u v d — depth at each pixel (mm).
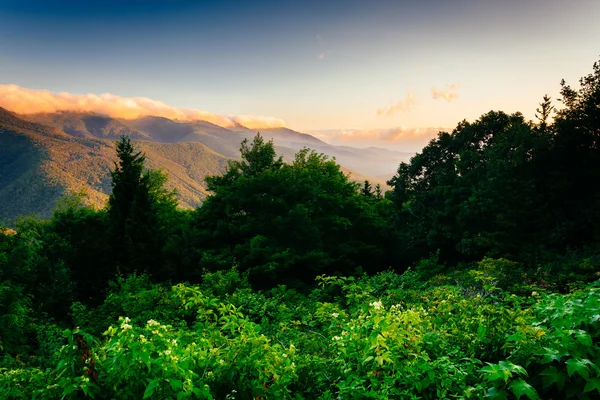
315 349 4500
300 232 22141
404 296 7570
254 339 3271
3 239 21953
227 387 3078
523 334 3219
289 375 3285
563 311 3289
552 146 20672
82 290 24734
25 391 4336
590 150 20438
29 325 15195
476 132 28578
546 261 16109
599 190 19406
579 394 2854
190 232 24453
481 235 19984
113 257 25391
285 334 5910
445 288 5570
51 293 20094
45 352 9180
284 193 24609
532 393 2662
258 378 3117
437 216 22719
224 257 21875
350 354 3416
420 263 19750
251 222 22797
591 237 17797
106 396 2682
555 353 2982
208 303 4188
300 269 23109
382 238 26891
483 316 3787
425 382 3029
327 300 12969
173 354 2795
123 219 26328
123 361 2633
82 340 2762
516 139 22531
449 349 3576
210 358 3266
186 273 23969
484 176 23109
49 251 25281
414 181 29609
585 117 20422
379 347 3199
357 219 26500
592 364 2787
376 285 12062
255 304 9375
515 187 19984
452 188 23328
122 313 12828
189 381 2689
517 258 17984
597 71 20953
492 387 2900
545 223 19125
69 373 2680
